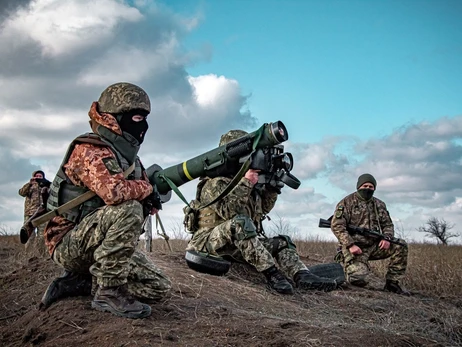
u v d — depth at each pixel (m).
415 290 8.77
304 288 7.23
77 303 4.71
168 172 5.45
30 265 6.67
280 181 6.57
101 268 4.45
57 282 4.81
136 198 4.48
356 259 8.49
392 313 6.46
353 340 4.61
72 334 4.31
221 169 5.43
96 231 4.46
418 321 6.18
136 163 4.86
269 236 8.29
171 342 4.16
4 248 10.48
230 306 5.51
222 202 6.99
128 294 4.53
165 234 6.51
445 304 7.66
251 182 6.84
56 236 4.65
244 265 7.50
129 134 4.60
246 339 4.36
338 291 7.71
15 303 5.50
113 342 4.11
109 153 4.46
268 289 6.88
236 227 6.88
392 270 8.38
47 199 4.74
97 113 4.57
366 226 8.65
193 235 7.33
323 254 12.31
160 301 5.04
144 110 4.62
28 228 4.55
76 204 4.53
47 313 4.65
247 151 5.37
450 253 12.15
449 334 5.82
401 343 4.72
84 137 4.51
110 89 4.61
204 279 6.40
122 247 4.41
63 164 4.56
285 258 7.43
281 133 5.23
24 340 4.41
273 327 4.70
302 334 4.58
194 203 7.34
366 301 7.06
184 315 4.84
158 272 5.00
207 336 4.36
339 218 8.68
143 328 4.32
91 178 4.38
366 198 8.78
